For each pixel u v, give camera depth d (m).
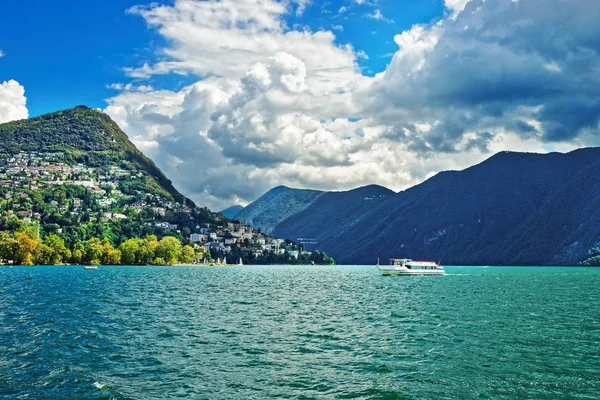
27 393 32.19
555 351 45.03
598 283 164.62
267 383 34.88
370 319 65.94
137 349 44.75
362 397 32.19
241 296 101.19
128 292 105.19
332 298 98.94
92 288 114.44
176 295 100.62
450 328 58.25
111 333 52.50
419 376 36.88
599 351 45.09
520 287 140.12
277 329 56.75
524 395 32.72
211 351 44.38
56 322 59.47
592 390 33.66
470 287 139.00
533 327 59.00
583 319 66.25
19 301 82.44
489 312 74.50
